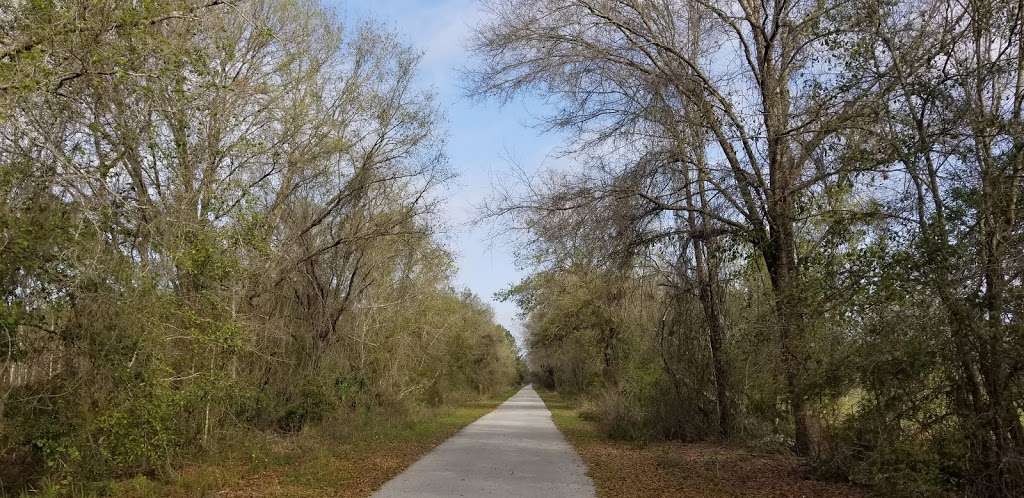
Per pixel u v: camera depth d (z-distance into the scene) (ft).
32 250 32.55
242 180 55.01
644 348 75.31
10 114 30.42
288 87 61.26
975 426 28.73
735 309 60.39
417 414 95.04
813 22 40.40
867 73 35.50
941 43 32.94
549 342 141.28
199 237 44.19
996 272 28.04
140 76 35.24
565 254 54.75
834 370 33.47
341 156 71.67
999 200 28.71
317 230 76.89
